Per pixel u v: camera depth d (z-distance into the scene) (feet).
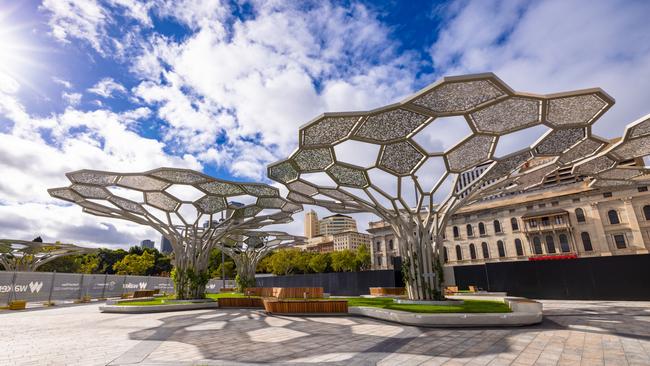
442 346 21.13
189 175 48.60
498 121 33.40
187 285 58.34
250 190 55.47
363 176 44.45
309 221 504.02
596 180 57.36
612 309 41.29
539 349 19.92
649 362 16.87
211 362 17.53
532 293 63.98
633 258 55.88
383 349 20.40
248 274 92.17
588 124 34.53
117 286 90.27
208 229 63.10
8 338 25.99
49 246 96.43
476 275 81.97
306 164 40.37
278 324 32.76
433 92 27.96
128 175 46.44
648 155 45.39
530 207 144.46
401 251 49.37
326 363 17.08
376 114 30.68
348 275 88.07
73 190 49.55
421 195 47.26
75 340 24.80
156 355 19.45
